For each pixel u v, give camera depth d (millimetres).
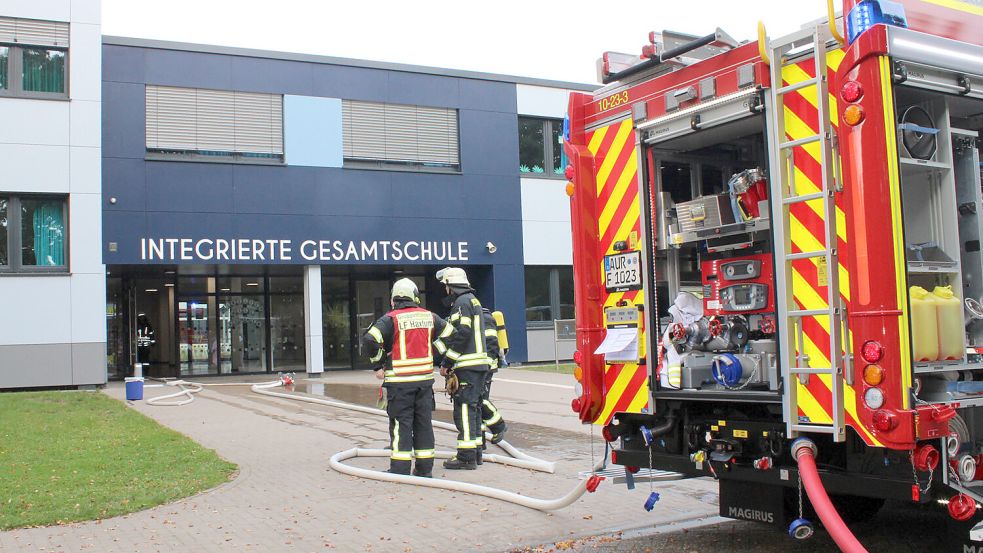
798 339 4520
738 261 5324
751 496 5105
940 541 5555
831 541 5641
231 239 19375
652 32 5473
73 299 17156
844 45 4309
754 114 4797
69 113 17266
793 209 4559
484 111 22391
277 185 19922
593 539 5836
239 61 19688
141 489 7320
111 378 20578
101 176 17922
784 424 4703
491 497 7027
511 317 22422
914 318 4266
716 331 5297
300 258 20078
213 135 19406
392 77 21312
